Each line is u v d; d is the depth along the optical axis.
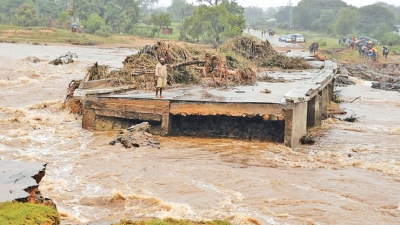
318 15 125.12
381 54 59.47
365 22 108.75
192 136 16.56
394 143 16.86
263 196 10.77
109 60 39.66
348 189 11.52
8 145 14.55
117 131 16.80
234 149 14.95
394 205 10.54
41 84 26.42
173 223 6.35
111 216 9.37
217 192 10.96
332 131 18.80
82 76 29.48
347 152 15.38
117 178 11.75
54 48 51.44
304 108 17.00
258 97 16.86
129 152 14.11
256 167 13.12
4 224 5.61
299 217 9.62
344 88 34.50
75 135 16.05
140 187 11.16
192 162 13.33
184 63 21.17
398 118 22.45
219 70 20.84
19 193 6.78
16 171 7.69
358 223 9.45
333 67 30.23
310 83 19.97
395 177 12.77
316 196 10.91
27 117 18.44
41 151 14.09
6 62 33.75
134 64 21.62
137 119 16.48
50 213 6.14
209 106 15.69
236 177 12.08
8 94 23.38
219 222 6.68
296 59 31.98
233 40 33.22
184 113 16.00
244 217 9.38
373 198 10.95
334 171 13.11
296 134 15.90
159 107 16.17
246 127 16.45
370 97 29.62
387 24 105.75
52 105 20.75
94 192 10.74
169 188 11.13
